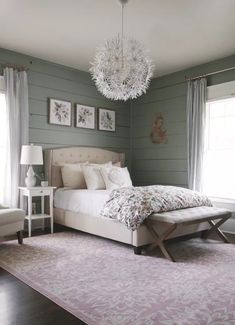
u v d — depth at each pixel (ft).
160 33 12.19
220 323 5.89
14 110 13.75
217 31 12.01
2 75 13.71
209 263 9.50
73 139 16.67
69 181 14.93
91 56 14.88
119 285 7.74
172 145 17.22
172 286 7.68
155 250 10.94
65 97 16.31
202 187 15.24
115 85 10.09
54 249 10.97
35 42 13.16
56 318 6.10
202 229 12.52
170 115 17.35
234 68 14.48
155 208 10.36
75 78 16.79
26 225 14.42
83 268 8.97
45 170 15.19
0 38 12.73
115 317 6.13
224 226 14.60
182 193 12.02
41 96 15.29
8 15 10.75
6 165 13.48
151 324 5.86
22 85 14.14
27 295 7.14
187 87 16.48
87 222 12.56
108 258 9.95
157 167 18.02
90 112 17.48
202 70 15.80
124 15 10.73
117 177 14.79
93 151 17.24
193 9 10.32
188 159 15.87
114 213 10.85
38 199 15.03
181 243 12.04
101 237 12.84
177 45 13.41
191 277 8.30
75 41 13.06
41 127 15.28
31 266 9.12
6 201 13.42
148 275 8.43
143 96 18.85
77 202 13.20
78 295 7.14
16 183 13.65
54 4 10.01
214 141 15.56
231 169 14.88
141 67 10.17
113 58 10.00
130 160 19.47
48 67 15.57
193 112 15.72
